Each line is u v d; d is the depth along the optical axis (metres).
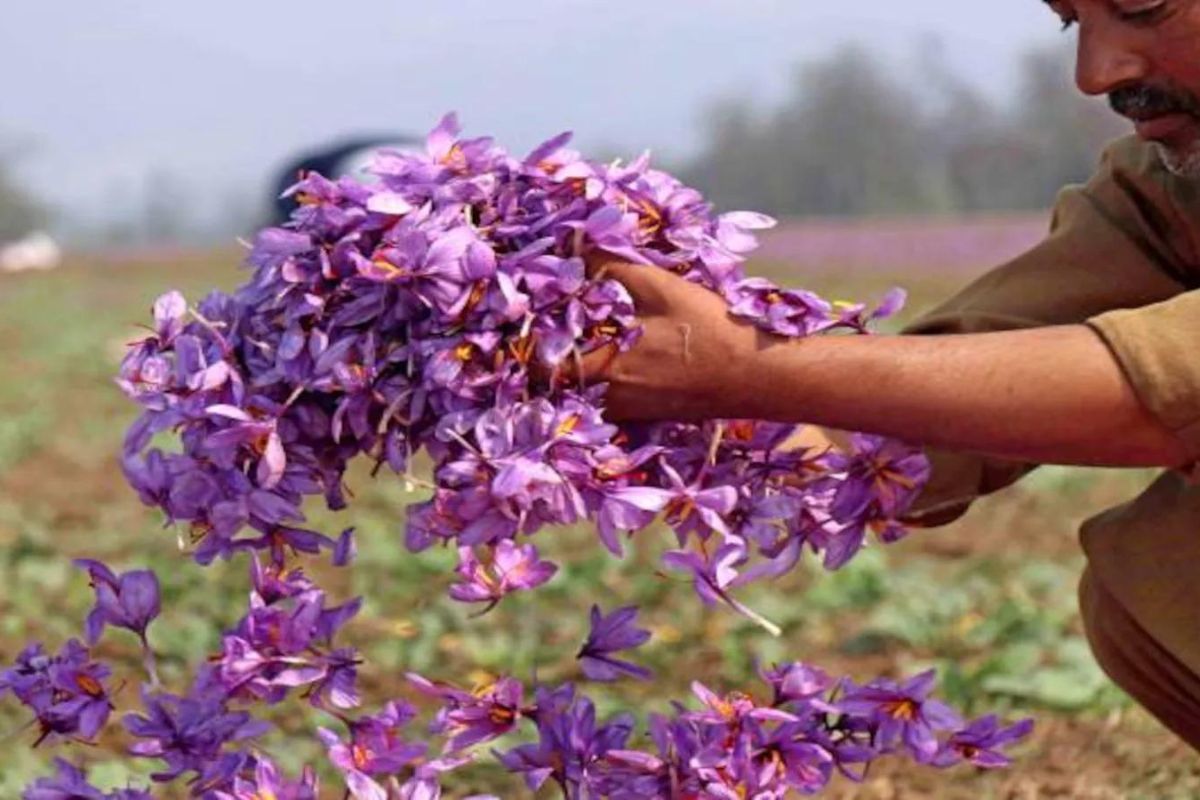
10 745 8.52
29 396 28.78
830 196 135.88
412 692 9.81
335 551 4.56
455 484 4.36
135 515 16.66
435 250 4.27
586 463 4.27
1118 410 4.29
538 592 12.23
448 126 4.55
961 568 13.52
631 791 4.66
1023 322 5.08
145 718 4.65
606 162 4.65
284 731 8.78
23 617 11.89
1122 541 4.94
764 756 4.61
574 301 4.30
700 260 4.46
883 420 4.30
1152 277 5.11
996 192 123.44
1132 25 4.35
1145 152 5.14
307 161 35.31
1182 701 5.07
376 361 4.39
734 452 4.59
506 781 7.90
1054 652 10.63
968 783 7.88
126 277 72.50
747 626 11.16
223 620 11.72
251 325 4.50
